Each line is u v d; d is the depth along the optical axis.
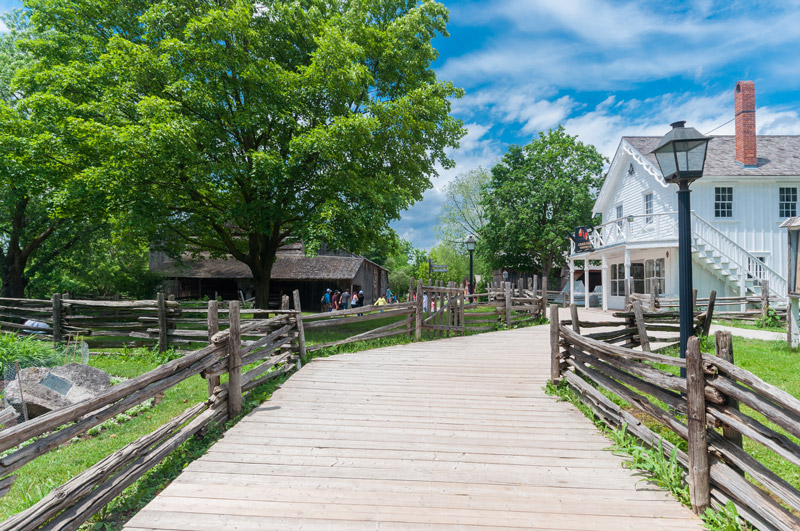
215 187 14.98
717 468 3.11
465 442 4.50
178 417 4.29
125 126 12.07
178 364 4.25
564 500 3.32
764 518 2.69
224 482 3.61
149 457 3.65
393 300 31.27
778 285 16.48
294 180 14.11
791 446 2.53
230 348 5.33
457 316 13.39
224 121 13.93
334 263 30.59
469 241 20.56
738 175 17.53
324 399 6.06
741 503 2.94
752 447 4.52
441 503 3.26
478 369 7.99
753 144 18.30
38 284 26.89
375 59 16.19
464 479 3.67
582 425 5.00
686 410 3.43
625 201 22.83
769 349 9.34
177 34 13.76
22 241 22.53
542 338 12.31
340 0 16.58
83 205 14.45
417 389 6.58
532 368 8.08
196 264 30.28
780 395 2.54
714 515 2.94
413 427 4.94
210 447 4.38
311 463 3.98
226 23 12.55
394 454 4.19
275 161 12.59
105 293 29.72
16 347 7.67
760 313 14.22
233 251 16.08
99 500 3.04
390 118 14.65
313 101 14.44
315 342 11.24
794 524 2.52
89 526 3.11
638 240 17.89
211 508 3.19
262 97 13.36
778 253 17.92
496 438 4.61
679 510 3.19
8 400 5.37
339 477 3.70
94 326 10.72
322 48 12.99
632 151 21.09
